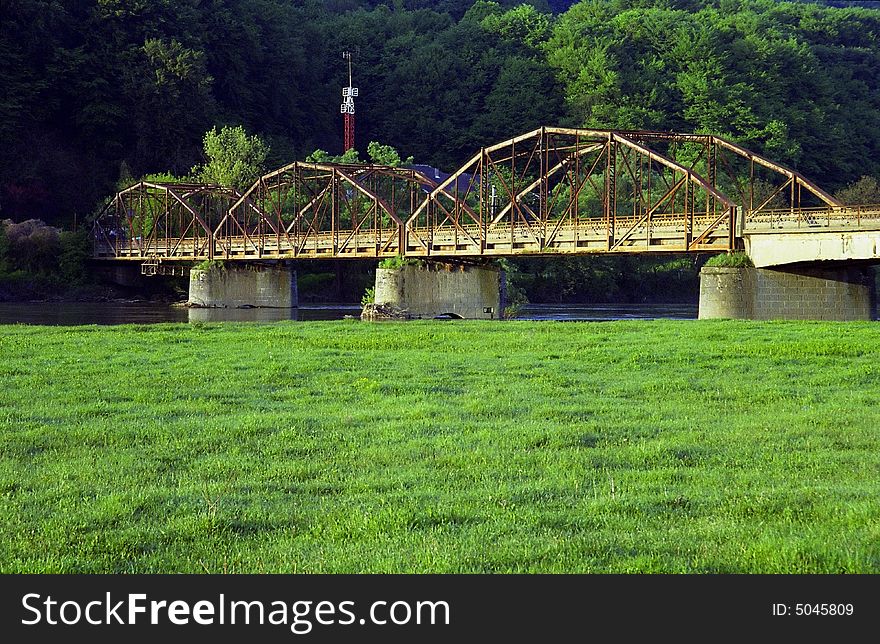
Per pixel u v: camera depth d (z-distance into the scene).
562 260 153.38
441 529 17.19
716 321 64.75
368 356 44.22
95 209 172.88
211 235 136.50
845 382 35.22
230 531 17.33
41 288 151.00
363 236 113.56
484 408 29.33
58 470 21.75
